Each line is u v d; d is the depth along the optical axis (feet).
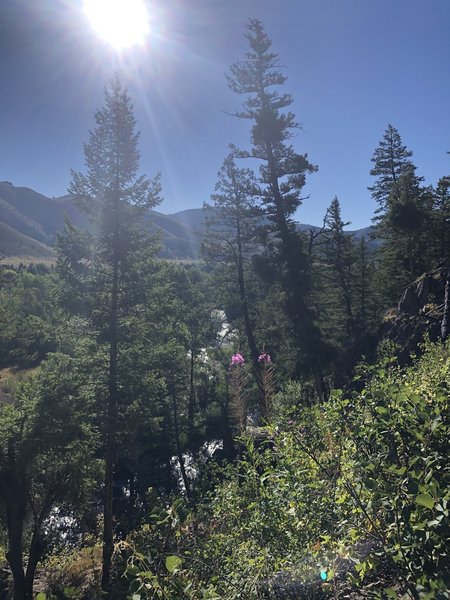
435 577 6.39
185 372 89.61
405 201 89.15
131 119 49.60
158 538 10.97
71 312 48.83
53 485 54.90
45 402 51.70
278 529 11.54
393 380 10.94
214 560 11.15
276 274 75.36
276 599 9.22
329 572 7.93
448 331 53.16
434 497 6.94
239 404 38.42
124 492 90.79
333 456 10.68
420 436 8.51
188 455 87.56
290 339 71.41
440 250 109.91
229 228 86.22
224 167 83.35
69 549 62.44
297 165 75.87
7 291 200.34
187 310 89.81
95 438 56.80
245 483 15.38
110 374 48.16
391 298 109.29
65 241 48.70
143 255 50.62
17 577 50.62
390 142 135.03
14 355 137.18
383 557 8.73
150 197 50.03
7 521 51.49
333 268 113.70
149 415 54.19
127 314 50.55
